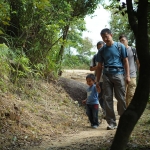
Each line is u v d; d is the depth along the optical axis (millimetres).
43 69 8852
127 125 2520
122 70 5914
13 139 4969
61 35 9719
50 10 8102
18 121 5758
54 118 6746
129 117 2523
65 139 5262
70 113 7586
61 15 8484
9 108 6023
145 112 8273
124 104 5863
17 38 8102
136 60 6785
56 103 7883
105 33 5855
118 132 2537
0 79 6953
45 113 6840
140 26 2598
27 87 7730
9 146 4645
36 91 7812
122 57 5895
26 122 5871
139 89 2572
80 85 9531
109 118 6066
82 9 9891
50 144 4871
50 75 9172
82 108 8438
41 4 7117
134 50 6703
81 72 15469
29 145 4777
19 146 4688
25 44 8422
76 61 10578
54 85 8945
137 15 2629
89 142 4816
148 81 2557
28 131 5531
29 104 6922
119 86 5820
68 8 8438
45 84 8633
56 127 6219
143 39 2582
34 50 8516
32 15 7867
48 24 8375
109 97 5965
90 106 6586
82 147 4488
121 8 3111
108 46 5918
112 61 5859
